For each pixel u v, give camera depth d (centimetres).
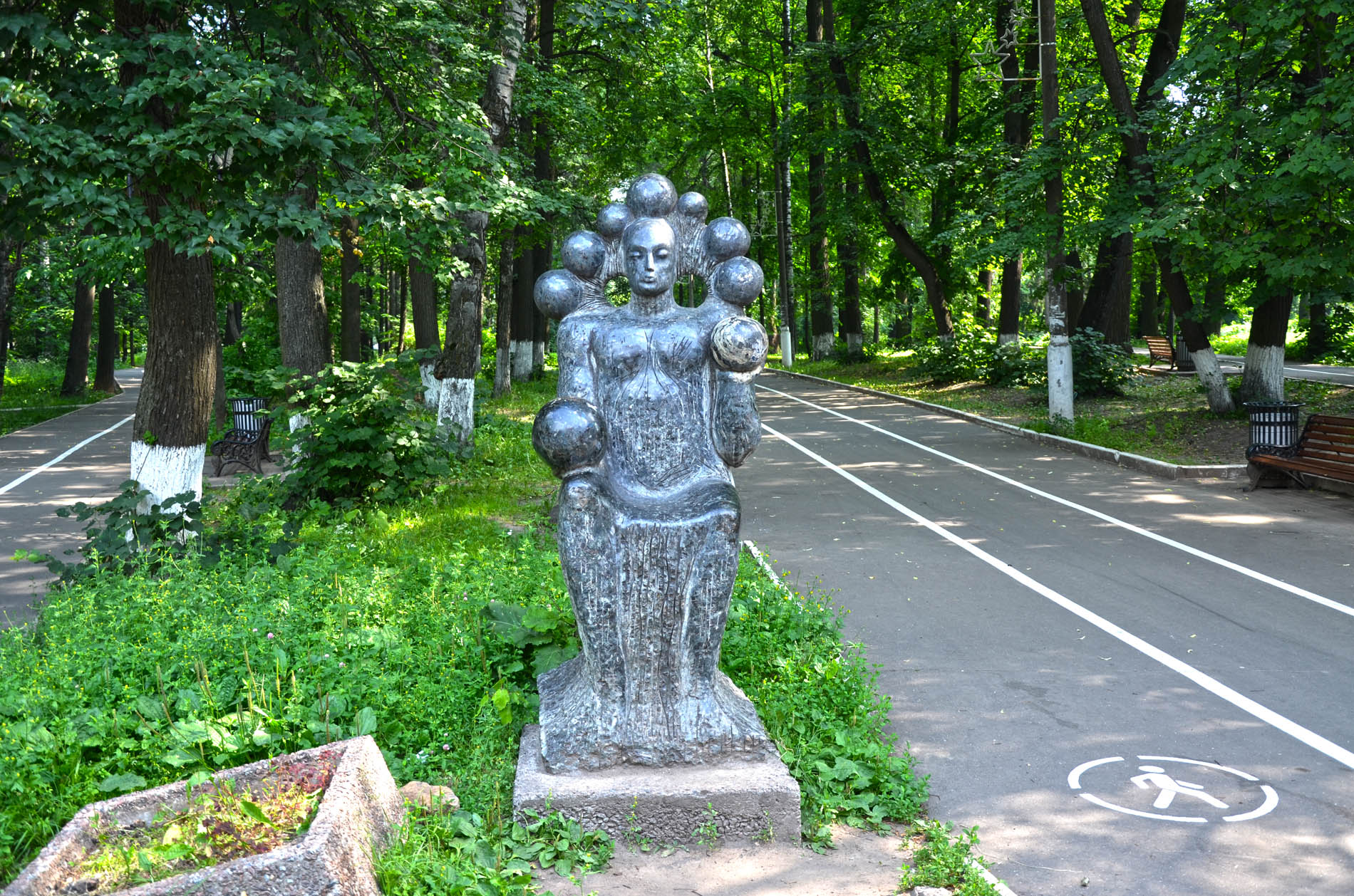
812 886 427
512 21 1684
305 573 781
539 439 488
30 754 463
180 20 960
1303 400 1844
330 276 3266
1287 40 1417
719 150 3953
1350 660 705
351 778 418
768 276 4731
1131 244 2336
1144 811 497
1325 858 451
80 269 1695
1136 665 704
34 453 1973
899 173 2947
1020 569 968
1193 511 1209
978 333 2892
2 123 728
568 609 656
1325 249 1373
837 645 695
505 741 534
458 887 398
